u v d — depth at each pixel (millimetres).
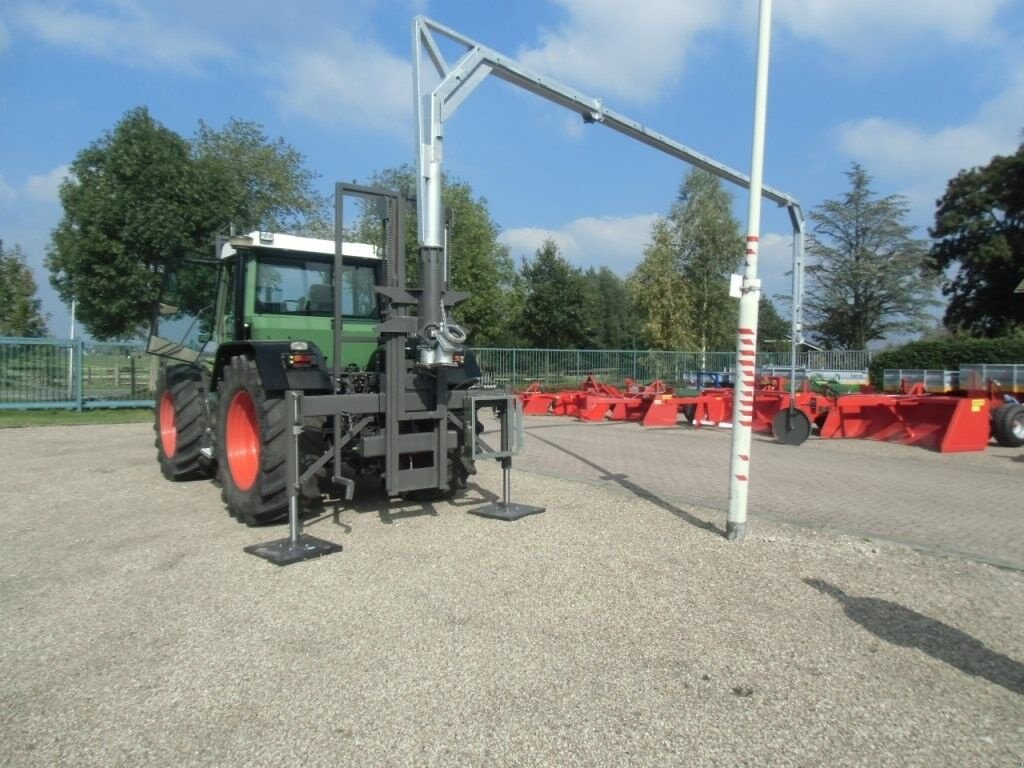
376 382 6676
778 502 7285
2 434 13523
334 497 7434
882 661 3635
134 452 10992
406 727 3000
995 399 13477
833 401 12797
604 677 3439
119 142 18906
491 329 34156
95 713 3123
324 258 7402
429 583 4738
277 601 4430
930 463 10102
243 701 3219
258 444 6035
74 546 5672
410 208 7871
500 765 2738
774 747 2865
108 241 18406
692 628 4023
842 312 48219
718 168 9805
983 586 4742
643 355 29516
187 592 4602
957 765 2750
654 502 7211
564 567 5078
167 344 8883
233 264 7465
